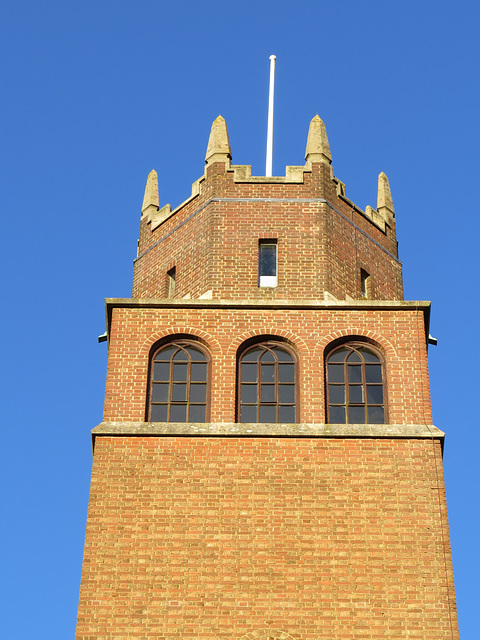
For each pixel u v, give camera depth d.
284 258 41.69
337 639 33.66
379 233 44.59
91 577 34.62
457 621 33.97
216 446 36.94
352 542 35.28
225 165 43.56
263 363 39.03
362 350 39.28
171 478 36.38
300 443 37.00
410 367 38.75
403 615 34.06
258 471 36.50
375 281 43.44
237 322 39.44
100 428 37.28
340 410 38.25
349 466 36.62
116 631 33.75
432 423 37.75
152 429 37.28
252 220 42.38
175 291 42.59
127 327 39.38
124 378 38.50
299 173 43.34
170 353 39.19
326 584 34.56
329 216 42.75
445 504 35.97
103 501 35.97
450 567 34.88
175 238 43.66
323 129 44.56
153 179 46.25
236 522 35.59
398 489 36.22
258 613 34.06
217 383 38.38
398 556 35.06
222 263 41.56
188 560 34.94
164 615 34.03
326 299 40.94
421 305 39.72
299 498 36.03
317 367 38.66
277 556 35.00
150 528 35.47
